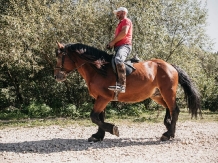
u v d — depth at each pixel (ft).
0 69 51.60
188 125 31.99
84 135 26.08
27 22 39.81
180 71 23.61
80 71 22.13
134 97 22.30
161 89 22.75
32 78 53.72
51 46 42.68
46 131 28.32
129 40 21.43
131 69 21.59
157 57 45.83
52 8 42.06
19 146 21.34
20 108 50.52
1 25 42.32
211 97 56.70
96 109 21.45
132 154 18.84
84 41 43.45
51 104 52.75
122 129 29.17
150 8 42.86
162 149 20.17
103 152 19.39
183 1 46.37
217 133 26.37
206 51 49.34
